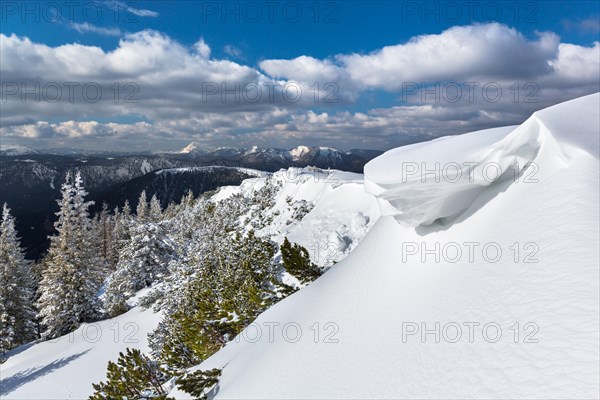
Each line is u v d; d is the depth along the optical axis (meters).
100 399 8.57
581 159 3.33
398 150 6.18
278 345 5.41
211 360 7.61
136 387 8.72
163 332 16.39
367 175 5.48
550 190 3.37
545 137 3.70
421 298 3.72
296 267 11.13
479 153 4.08
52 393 16.98
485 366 2.50
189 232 42.53
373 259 5.35
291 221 21.61
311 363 4.27
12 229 31.62
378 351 3.56
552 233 2.98
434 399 2.62
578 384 1.95
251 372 5.23
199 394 5.86
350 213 17.62
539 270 2.80
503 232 3.48
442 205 4.26
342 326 4.52
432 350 3.01
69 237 29.72
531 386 2.14
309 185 25.53
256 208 29.44
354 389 3.37
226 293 12.55
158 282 34.09
